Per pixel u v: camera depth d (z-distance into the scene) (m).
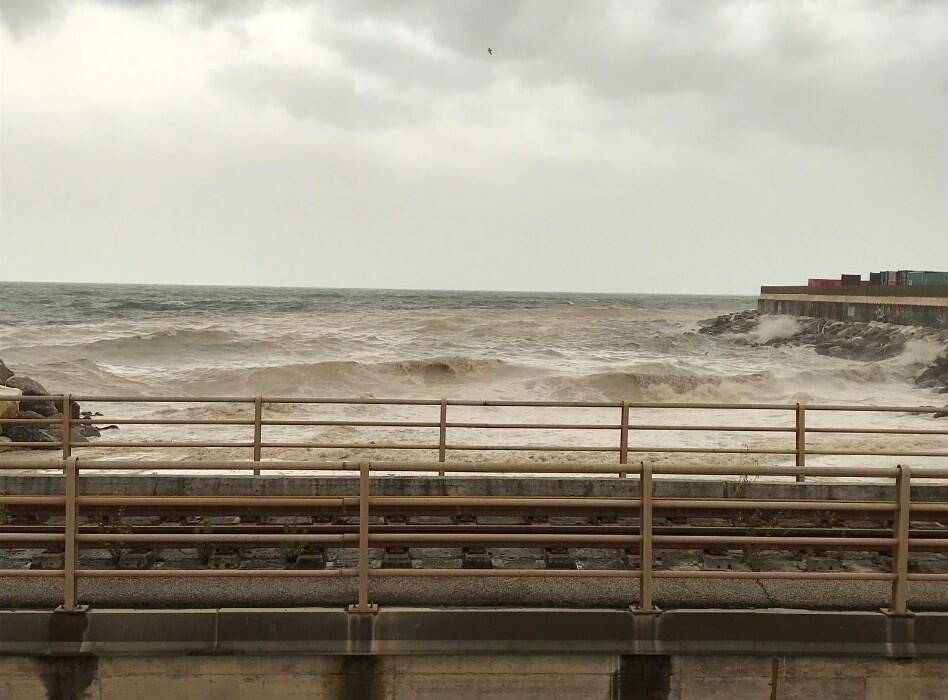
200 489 8.95
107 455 14.41
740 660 6.48
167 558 7.98
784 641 6.46
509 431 19.67
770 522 8.95
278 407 24.23
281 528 8.45
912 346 40.16
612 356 47.47
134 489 8.88
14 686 6.31
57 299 106.88
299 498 6.45
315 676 6.38
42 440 15.22
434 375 34.81
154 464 6.23
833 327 53.09
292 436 18.30
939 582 7.36
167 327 57.94
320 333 54.03
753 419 23.98
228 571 6.28
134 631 6.30
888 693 6.52
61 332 51.09
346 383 32.69
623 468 6.45
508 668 6.43
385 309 91.75
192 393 30.52
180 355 41.34
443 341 52.69
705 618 6.47
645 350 52.97
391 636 6.37
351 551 8.27
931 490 9.38
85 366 33.38
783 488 9.30
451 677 6.42
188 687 6.35
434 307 102.50
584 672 6.45
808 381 35.53
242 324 64.19
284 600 6.68
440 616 6.40
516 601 6.74
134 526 8.40
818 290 60.97
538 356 45.53
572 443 18.03
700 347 55.97
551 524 9.01
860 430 10.00
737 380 33.38
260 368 32.84
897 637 6.50
